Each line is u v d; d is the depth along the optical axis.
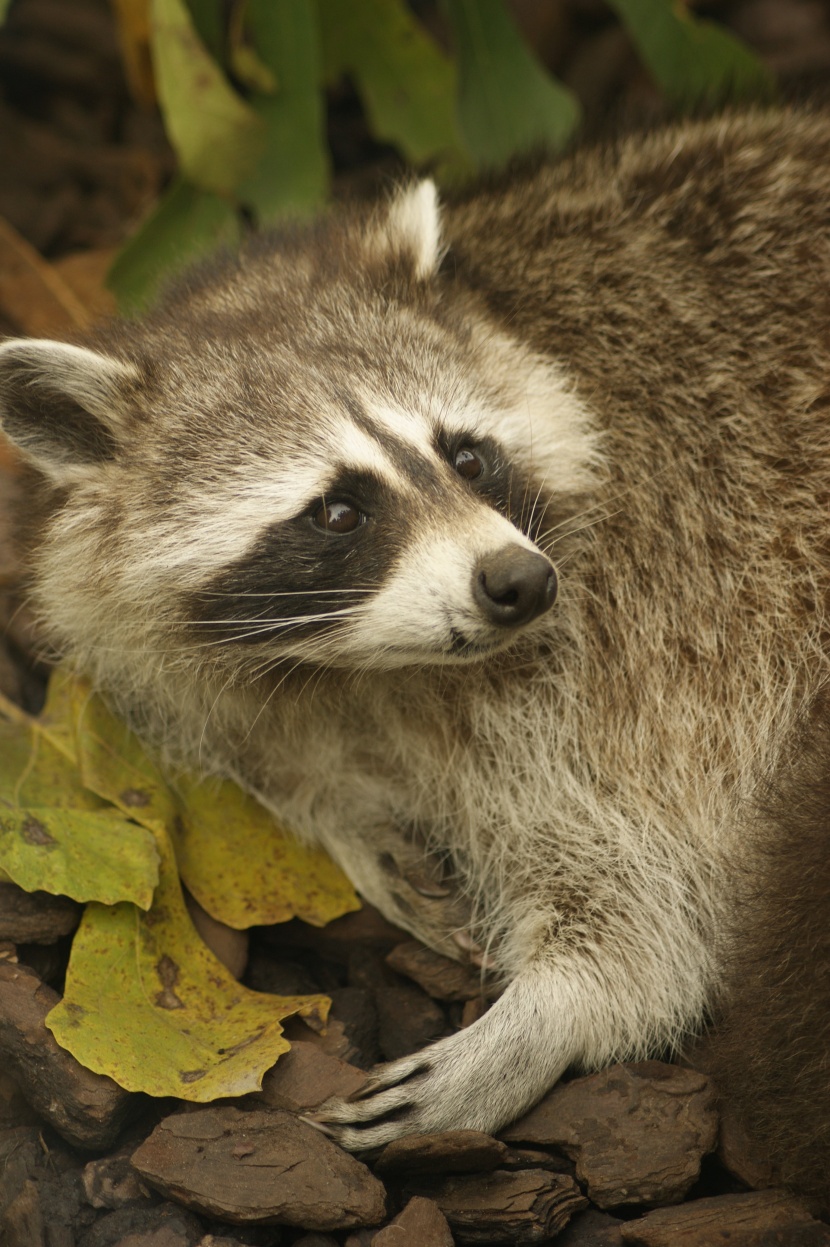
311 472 6.01
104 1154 5.47
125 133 11.84
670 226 7.31
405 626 5.82
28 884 5.79
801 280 7.00
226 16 9.84
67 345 6.23
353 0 9.85
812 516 6.69
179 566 6.24
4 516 7.61
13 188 11.21
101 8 12.06
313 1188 5.13
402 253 6.96
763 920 5.70
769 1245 5.08
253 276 7.17
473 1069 5.75
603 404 7.00
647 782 6.69
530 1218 5.22
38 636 7.37
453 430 6.25
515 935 6.52
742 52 9.79
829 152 7.50
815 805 5.77
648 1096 5.64
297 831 6.91
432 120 10.18
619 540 6.81
